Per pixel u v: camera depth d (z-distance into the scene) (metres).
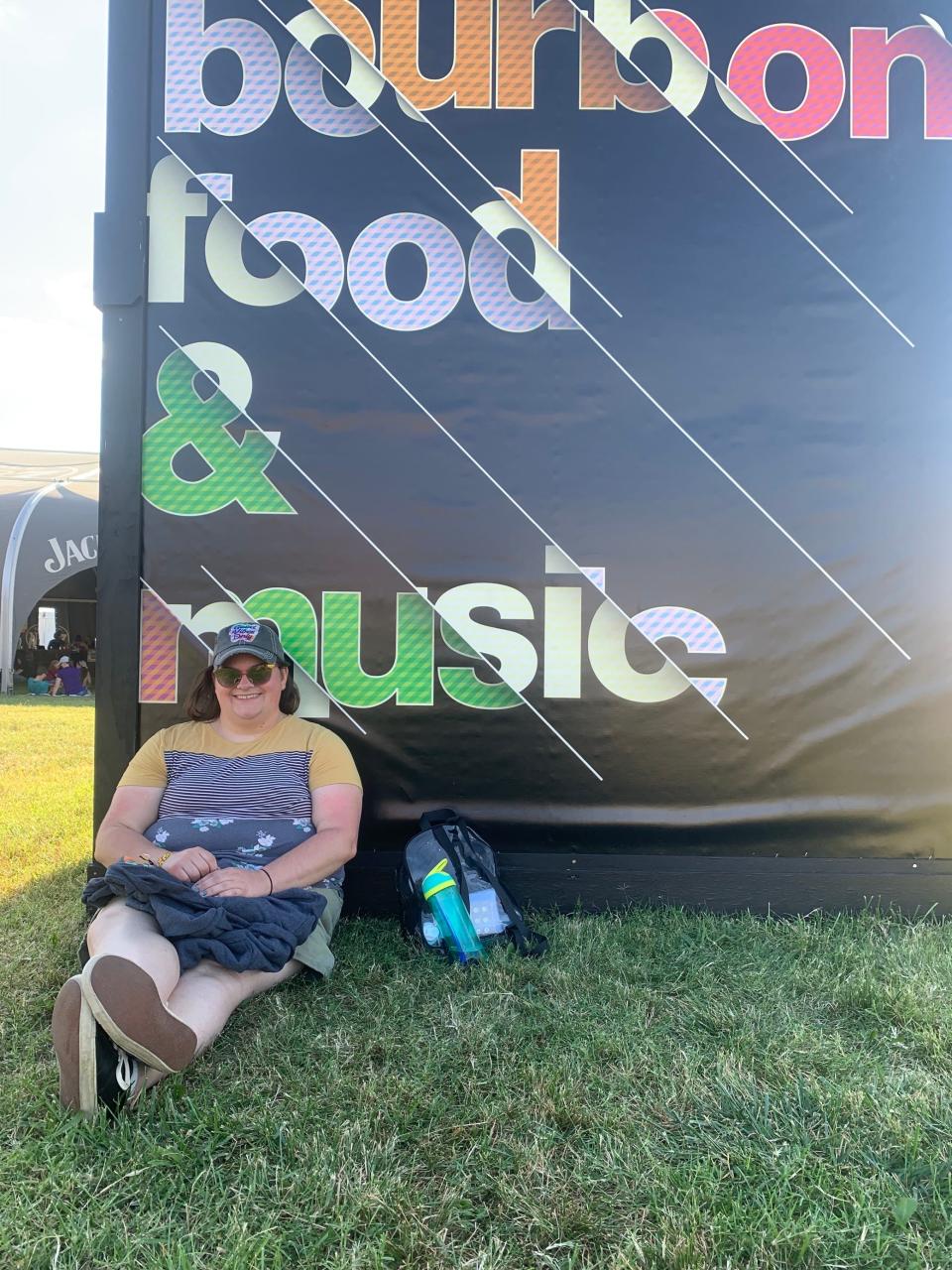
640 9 3.42
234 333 3.45
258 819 2.81
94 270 3.42
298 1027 2.45
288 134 3.43
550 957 2.94
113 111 3.41
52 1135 1.90
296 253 3.45
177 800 2.86
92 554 14.34
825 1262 1.61
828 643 3.50
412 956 2.94
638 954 2.99
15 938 3.09
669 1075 2.23
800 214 3.46
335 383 3.47
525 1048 2.36
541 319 3.47
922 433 3.48
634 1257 1.62
